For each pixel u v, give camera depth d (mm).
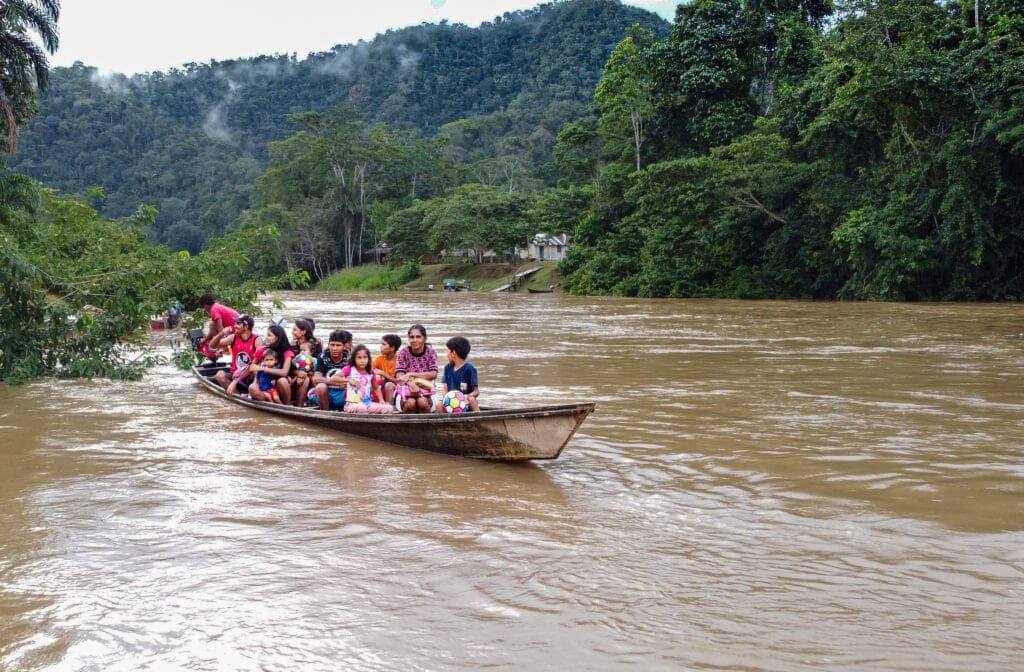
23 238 22953
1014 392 10211
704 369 12594
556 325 22516
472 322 24203
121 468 6770
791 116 39562
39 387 11469
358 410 8203
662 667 3393
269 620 3859
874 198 33125
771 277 38406
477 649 3561
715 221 39125
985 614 3883
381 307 35656
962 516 5359
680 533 5070
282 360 9703
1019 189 29828
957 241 30938
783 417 8711
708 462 6828
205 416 9109
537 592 4160
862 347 15586
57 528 5230
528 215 65625
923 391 10336
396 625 3799
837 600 4055
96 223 28188
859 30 31453
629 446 7430
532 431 6523
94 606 4031
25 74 25734
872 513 5438
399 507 5656
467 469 6727
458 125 124125
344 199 86625
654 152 48250
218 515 5488
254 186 105812
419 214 73000
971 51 29984
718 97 44375
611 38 159875
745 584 4262
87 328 13062
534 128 118312
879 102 30156
